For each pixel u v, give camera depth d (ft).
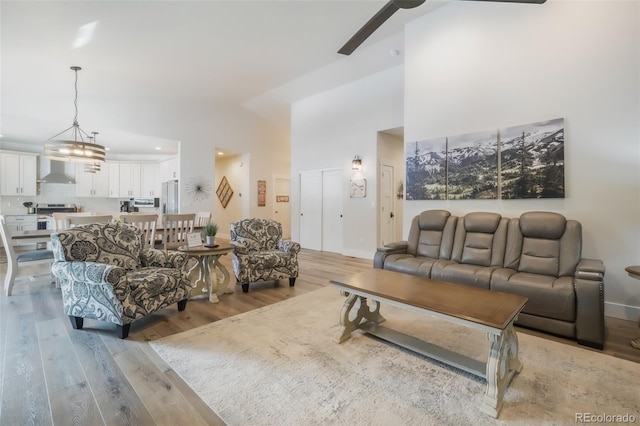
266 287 12.88
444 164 13.25
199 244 11.66
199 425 4.98
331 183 22.18
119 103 19.80
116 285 7.76
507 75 11.57
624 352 7.33
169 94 20.25
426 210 13.96
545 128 10.71
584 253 10.11
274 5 11.34
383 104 18.60
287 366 6.70
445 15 13.09
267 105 25.04
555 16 10.53
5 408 5.29
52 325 8.77
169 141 22.85
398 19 13.88
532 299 8.45
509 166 11.55
